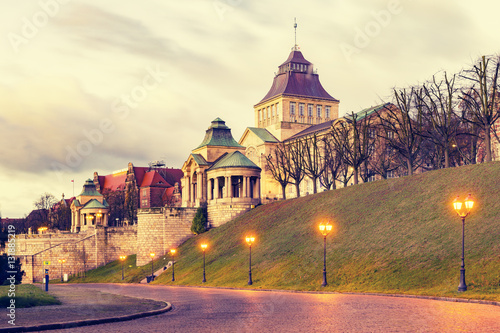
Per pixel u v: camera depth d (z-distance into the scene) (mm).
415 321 29750
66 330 28844
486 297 41000
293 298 48875
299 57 186625
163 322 32219
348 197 88500
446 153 84688
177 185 195250
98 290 71312
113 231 131500
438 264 54625
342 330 27266
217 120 136625
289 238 84125
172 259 108562
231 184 121750
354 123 101938
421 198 73750
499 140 85875
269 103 183750
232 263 85750
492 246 52875
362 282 58312
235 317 34250
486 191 65562
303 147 126375
